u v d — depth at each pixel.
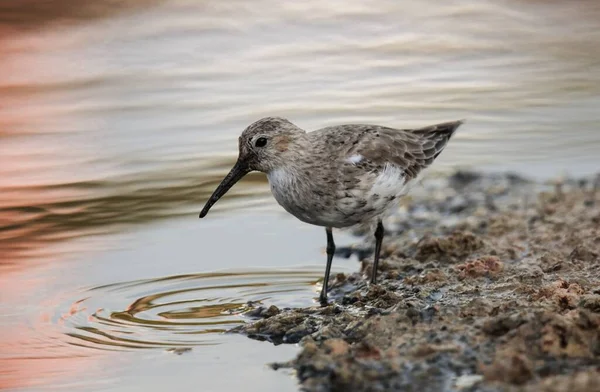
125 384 9.16
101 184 16.58
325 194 11.38
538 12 25.91
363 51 23.53
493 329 9.16
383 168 11.52
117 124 19.08
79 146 18.20
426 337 9.25
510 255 12.50
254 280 12.55
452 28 25.05
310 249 13.97
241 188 16.61
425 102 20.48
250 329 10.42
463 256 12.70
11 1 24.94
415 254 12.92
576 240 12.79
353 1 26.75
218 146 18.09
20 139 18.50
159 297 11.86
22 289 12.20
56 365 9.68
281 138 11.45
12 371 9.52
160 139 18.50
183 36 23.98
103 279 12.58
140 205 15.76
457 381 8.34
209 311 11.27
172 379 9.20
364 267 12.80
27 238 14.30
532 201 15.57
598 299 9.48
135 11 25.09
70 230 14.65
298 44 23.95
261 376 9.07
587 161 17.64
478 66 22.69
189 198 16.05
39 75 21.56
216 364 9.52
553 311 9.37
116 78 21.47
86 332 10.61
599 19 25.30
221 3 25.89
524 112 20.03
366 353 8.98
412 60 23.11
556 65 22.62
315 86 21.39
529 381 8.16
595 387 7.74
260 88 21.23
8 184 16.50
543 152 18.19
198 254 13.66
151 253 13.70
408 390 8.25
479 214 15.09
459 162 17.92
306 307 11.25
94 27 23.98
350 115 19.62
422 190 16.75
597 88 21.12
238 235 14.55
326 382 8.59
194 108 20.00
